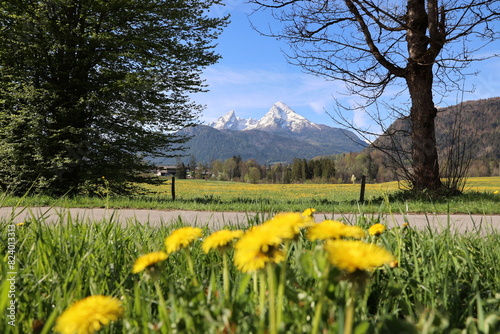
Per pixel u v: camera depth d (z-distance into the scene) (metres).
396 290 1.34
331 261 0.69
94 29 17.06
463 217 8.10
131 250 2.28
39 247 1.74
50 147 15.66
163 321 0.99
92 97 15.48
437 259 1.86
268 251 0.78
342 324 0.73
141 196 16.77
